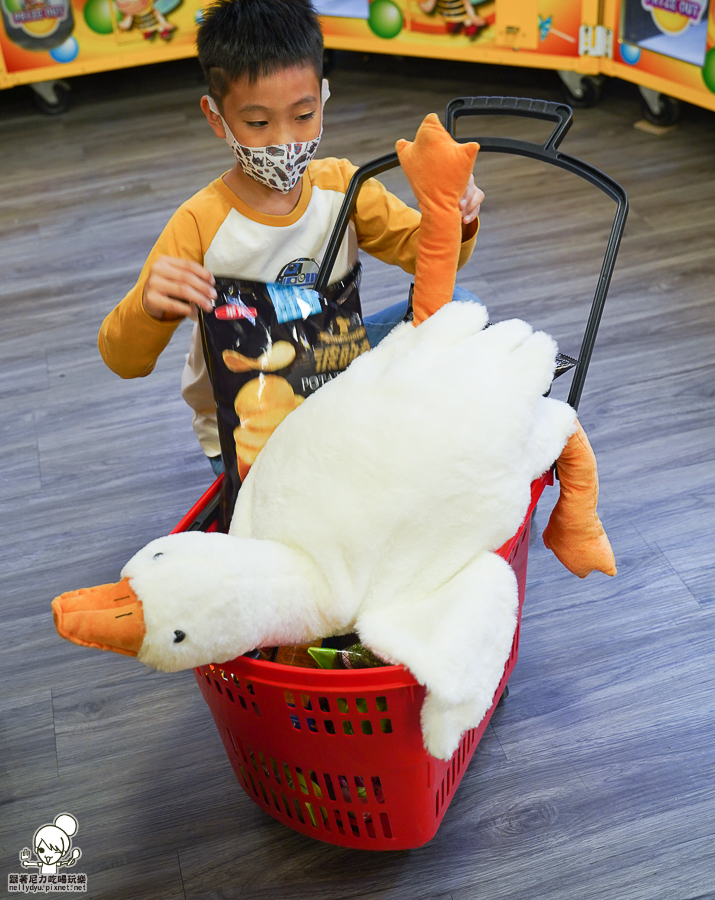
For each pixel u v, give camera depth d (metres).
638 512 1.51
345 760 0.92
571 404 1.04
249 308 0.98
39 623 1.43
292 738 0.92
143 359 1.08
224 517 0.99
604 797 1.15
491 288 2.06
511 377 0.86
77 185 2.67
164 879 1.12
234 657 0.82
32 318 2.13
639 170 2.43
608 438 1.65
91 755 1.25
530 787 1.17
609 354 1.84
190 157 2.77
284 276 1.14
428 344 0.90
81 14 2.91
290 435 0.89
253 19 0.94
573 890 1.06
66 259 2.33
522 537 0.98
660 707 1.24
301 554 0.85
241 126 1.00
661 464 1.59
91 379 1.94
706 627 1.33
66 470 1.71
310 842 1.14
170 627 0.76
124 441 1.77
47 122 3.07
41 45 2.92
